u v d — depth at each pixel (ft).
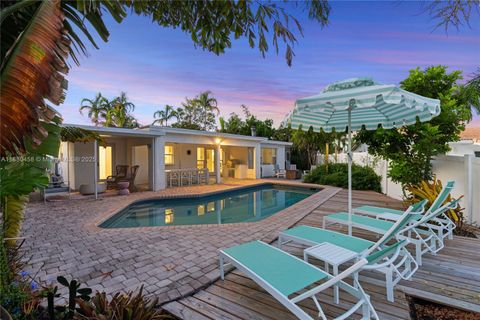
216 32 8.68
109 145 41.57
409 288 8.57
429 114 12.30
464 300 7.86
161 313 7.57
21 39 4.62
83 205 24.66
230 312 7.47
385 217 14.01
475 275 9.41
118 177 34.81
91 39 6.39
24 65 4.52
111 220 21.07
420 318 7.37
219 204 31.01
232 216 25.07
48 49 4.76
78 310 6.33
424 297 8.03
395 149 21.49
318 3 7.50
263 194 38.52
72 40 6.23
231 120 73.97
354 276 6.72
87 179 36.11
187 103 77.87
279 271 7.34
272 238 14.37
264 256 8.45
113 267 10.62
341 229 16.14
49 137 7.41
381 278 9.32
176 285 9.02
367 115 14.48
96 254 12.08
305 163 66.74
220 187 38.50
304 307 7.65
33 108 4.60
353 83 10.75
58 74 4.92
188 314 7.41
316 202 25.63
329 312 7.38
